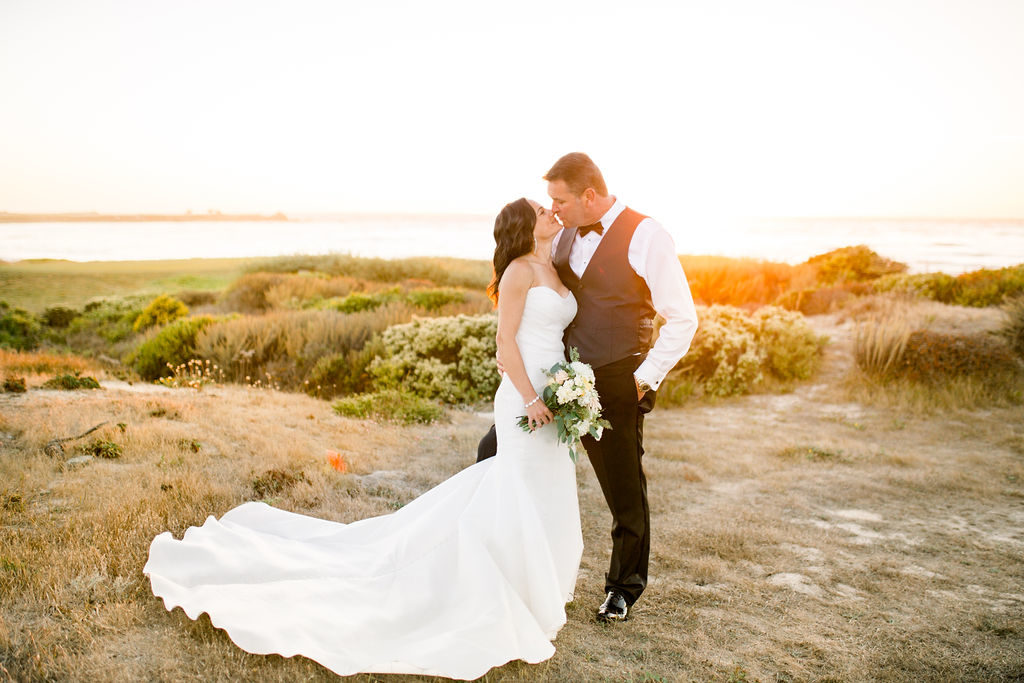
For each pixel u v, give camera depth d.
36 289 23.09
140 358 11.27
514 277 2.92
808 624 3.26
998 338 10.29
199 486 4.14
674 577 3.71
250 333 10.98
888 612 3.43
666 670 2.77
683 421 7.84
